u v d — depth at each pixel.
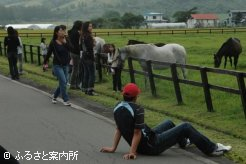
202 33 68.38
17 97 14.85
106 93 15.32
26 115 11.64
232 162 7.30
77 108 12.73
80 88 16.17
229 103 12.94
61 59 13.02
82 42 14.79
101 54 17.81
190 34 65.69
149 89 15.73
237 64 26.91
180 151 7.96
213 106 12.53
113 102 13.52
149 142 7.44
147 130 7.47
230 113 11.60
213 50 36.25
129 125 7.22
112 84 17.20
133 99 7.27
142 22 143.12
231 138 9.05
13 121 10.85
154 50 16.31
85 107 12.95
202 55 32.06
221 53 24.38
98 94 15.41
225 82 17.55
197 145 7.55
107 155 7.75
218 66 24.36
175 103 13.15
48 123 10.58
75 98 14.62
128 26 140.25
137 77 19.25
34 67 25.12
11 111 12.23
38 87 17.53
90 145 8.47
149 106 12.78
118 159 7.47
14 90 16.59
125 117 7.21
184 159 7.45
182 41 48.88
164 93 15.10
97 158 7.57
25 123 10.59
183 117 11.16
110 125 10.34
